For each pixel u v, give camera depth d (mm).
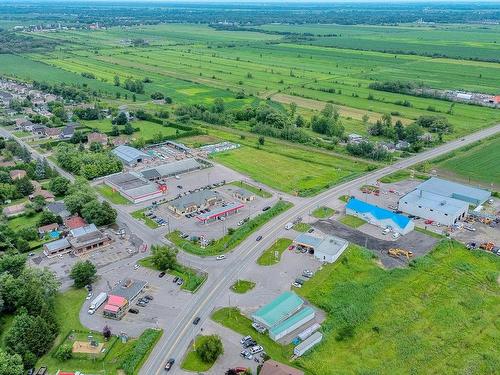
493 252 149250
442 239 157000
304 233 160250
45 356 109625
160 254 141375
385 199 188875
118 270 142750
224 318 120938
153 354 109125
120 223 171375
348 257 146625
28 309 119688
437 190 189625
